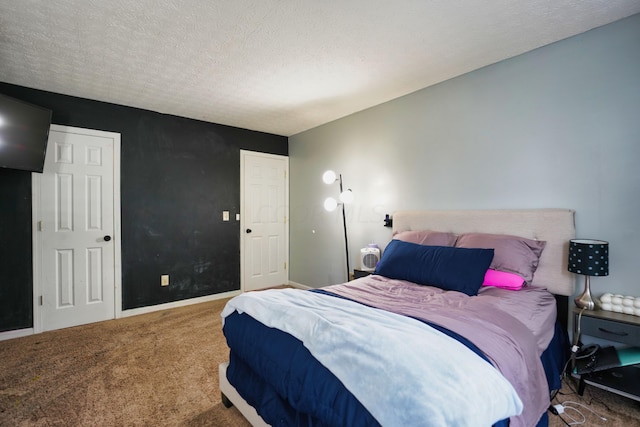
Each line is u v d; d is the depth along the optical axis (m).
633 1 1.75
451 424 0.84
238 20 1.90
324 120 3.99
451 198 2.78
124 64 2.46
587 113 2.06
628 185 1.92
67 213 3.07
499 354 1.22
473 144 2.62
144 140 3.53
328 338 1.19
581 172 2.09
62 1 1.72
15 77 2.69
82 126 3.16
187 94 3.08
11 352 2.50
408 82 2.84
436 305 1.71
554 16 1.88
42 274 2.95
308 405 1.08
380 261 2.65
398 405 0.89
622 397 1.85
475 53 2.33
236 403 1.67
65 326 3.05
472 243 2.35
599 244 1.84
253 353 1.43
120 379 2.10
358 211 3.66
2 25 1.93
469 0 1.73
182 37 2.09
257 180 4.47
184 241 3.81
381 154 3.38
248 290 4.38
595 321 1.80
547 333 1.71
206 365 2.29
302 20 1.90
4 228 2.79
